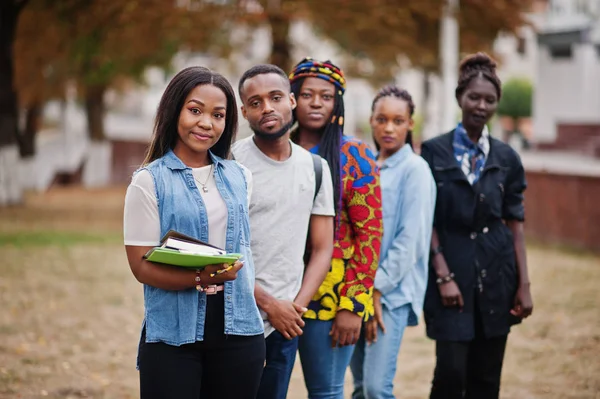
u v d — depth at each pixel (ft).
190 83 10.66
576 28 89.10
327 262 12.64
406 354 23.08
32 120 86.38
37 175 93.76
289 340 12.53
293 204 12.29
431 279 14.84
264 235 12.21
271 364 12.54
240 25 53.52
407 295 14.17
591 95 89.25
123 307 28.68
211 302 10.53
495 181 14.80
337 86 13.44
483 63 14.92
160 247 9.97
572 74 90.74
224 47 56.70
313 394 13.30
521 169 15.15
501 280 14.74
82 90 85.66
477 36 57.72
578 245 44.19
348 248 13.28
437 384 14.75
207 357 10.64
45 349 22.76
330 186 12.74
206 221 10.52
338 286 13.07
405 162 14.58
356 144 13.42
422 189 14.25
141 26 53.11
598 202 42.45
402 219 14.33
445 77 52.13
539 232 48.42
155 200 10.40
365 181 13.21
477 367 15.16
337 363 13.17
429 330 14.82
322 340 13.04
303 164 12.51
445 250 14.76
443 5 51.13
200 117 10.63
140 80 83.82
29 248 42.14
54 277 34.12
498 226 14.89
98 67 66.13
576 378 19.90
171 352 10.34
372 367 14.15
